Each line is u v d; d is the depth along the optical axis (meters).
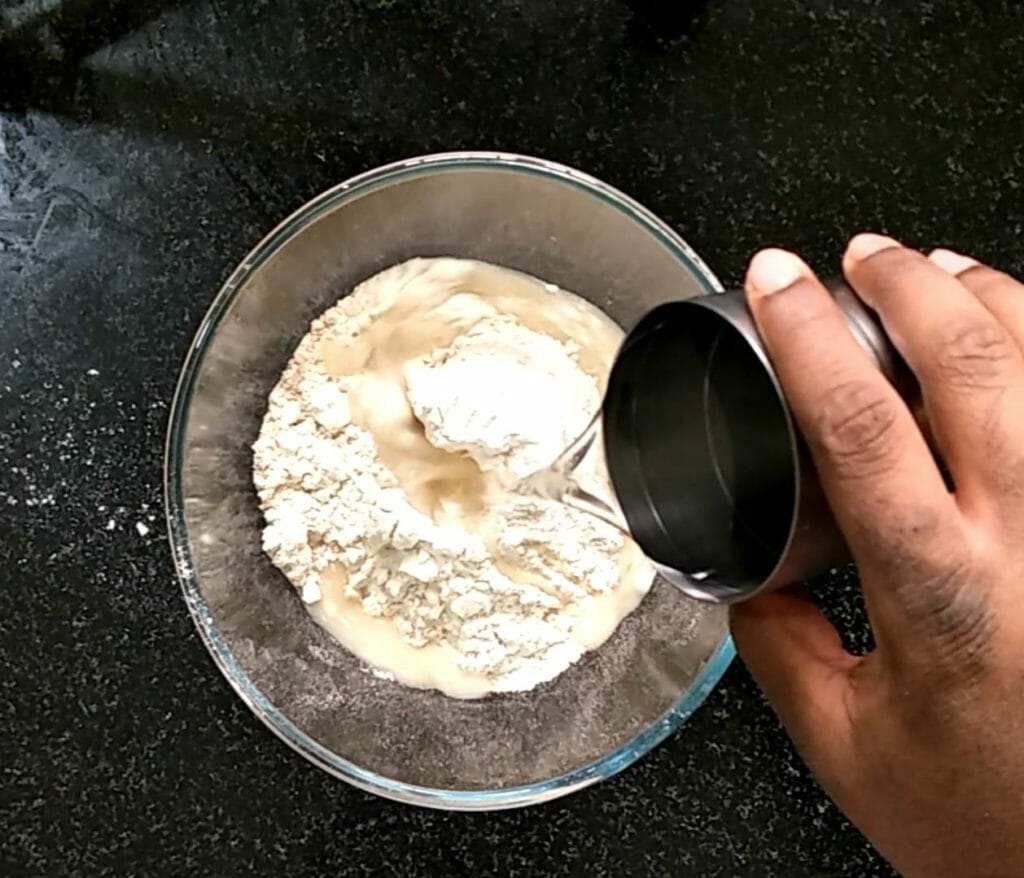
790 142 0.83
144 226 0.83
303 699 0.81
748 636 0.58
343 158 0.83
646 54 0.83
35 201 0.83
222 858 0.82
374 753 0.81
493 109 0.83
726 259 0.83
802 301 0.47
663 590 0.80
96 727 0.82
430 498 0.81
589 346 0.82
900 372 0.50
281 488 0.81
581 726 0.81
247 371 0.80
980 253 0.83
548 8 0.83
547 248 0.81
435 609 0.81
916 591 0.46
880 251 0.50
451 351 0.82
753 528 0.54
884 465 0.44
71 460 0.83
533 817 0.83
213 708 0.82
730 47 0.84
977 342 0.47
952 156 0.84
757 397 0.55
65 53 0.83
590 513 0.76
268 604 0.82
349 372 0.81
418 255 0.82
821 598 0.82
